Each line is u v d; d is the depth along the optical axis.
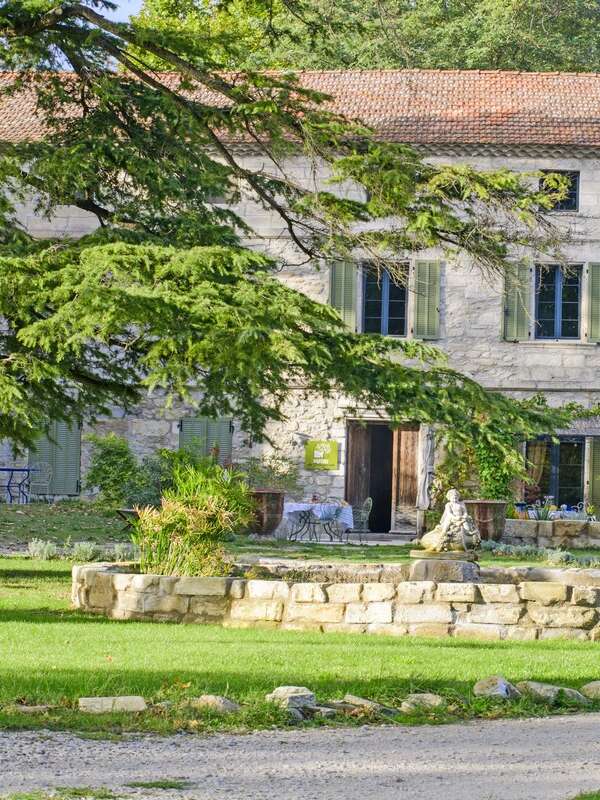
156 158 19.33
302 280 33.31
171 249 16.12
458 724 9.35
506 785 7.41
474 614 15.09
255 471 31.92
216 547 17.70
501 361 33.25
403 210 18.31
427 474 32.62
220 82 18.94
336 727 9.09
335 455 33.25
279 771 7.64
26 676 10.41
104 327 15.27
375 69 38.00
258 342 15.47
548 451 33.00
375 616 15.30
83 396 20.31
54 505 32.50
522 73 35.78
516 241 19.22
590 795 7.09
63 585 20.02
